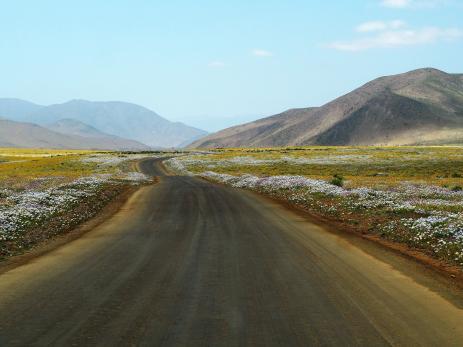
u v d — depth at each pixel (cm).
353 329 852
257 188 4528
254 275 1255
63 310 960
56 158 12975
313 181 4431
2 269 1370
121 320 896
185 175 8275
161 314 931
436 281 1224
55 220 2362
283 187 4166
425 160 11012
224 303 1004
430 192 3866
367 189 3700
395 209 2609
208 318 906
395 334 828
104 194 3691
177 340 795
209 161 11750
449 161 10638
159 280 1202
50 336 815
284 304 999
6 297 1059
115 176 6912
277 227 2155
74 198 3186
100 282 1188
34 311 954
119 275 1262
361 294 1084
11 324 877
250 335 819
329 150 16788
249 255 1525
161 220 2398
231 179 5922
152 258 1484
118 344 777
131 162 12475
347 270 1328
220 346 770
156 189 4469
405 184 4809
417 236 1867
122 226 2217
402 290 1126
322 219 2495
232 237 1877
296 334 825
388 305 1000
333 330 845
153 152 18950
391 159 11412
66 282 1191
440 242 1728
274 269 1328
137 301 1019
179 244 1727
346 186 4375
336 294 1080
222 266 1364
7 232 1953
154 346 769
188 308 969
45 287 1144
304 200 3297
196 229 2089
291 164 10294
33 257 1545
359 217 2525
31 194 3325
